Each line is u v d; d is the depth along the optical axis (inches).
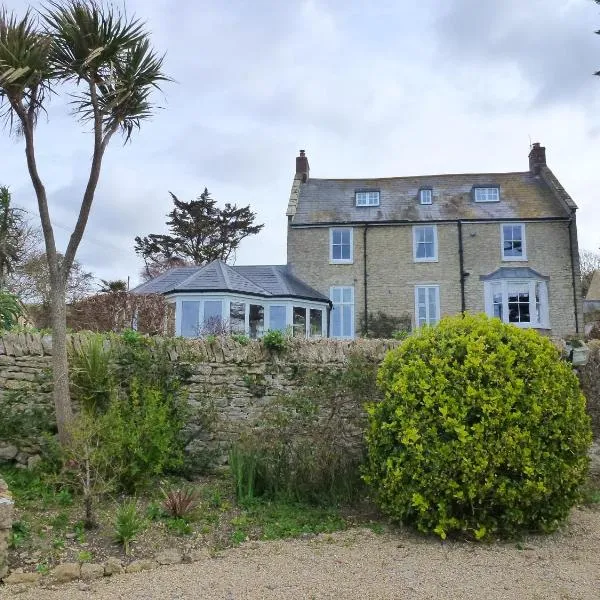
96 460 213.0
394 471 198.1
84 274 1285.7
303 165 1087.0
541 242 944.3
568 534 205.6
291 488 237.0
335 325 943.7
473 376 200.7
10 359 271.6
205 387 294.0
